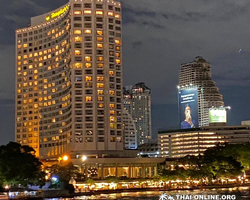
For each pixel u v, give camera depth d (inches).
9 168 6146.7
